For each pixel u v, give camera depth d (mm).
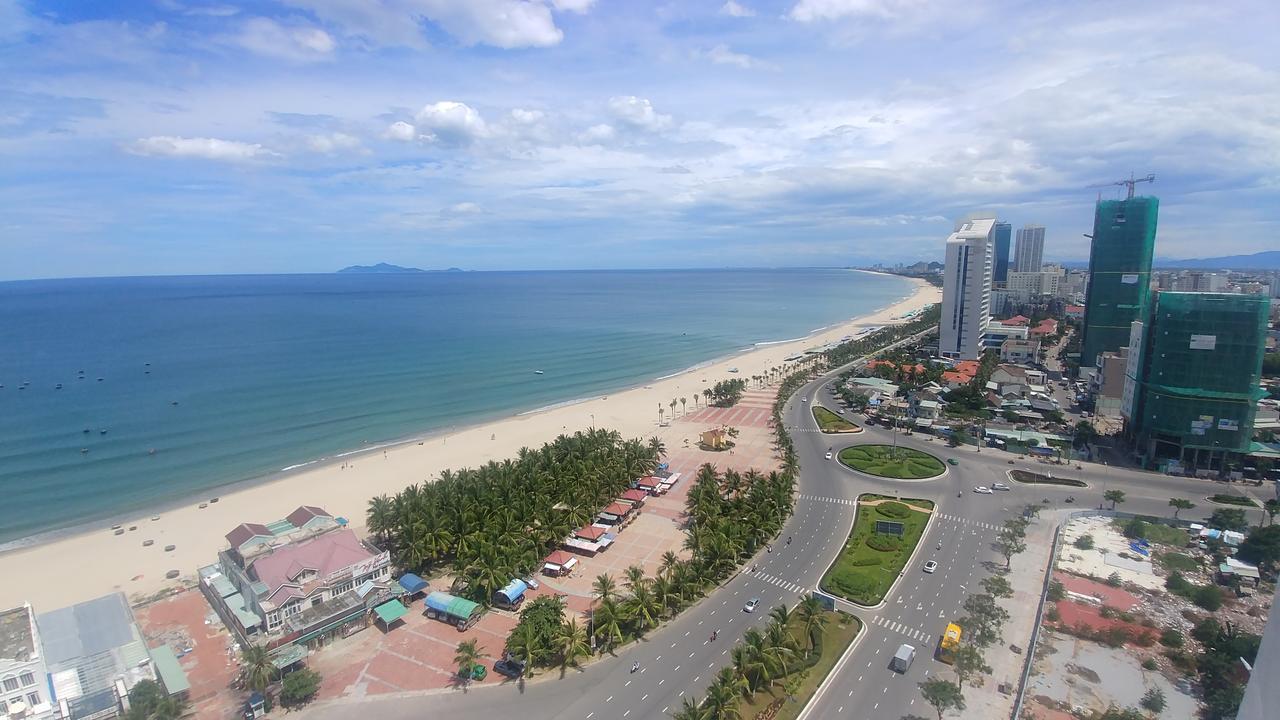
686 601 110250
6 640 89625
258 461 194375
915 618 105938
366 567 114688
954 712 84812
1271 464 165875
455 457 197375
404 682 94375
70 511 159875
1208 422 166750
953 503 152500
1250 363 161625
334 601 109125
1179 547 127750
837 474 174125
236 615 105875
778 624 93188
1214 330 163500
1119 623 102500
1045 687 88375
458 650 94875
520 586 114625
